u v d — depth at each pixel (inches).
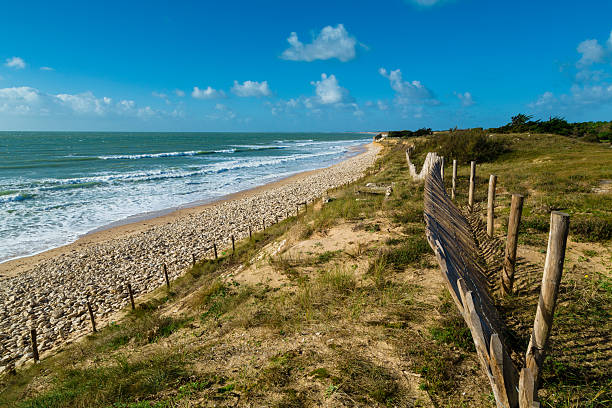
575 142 968.3
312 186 1103.6
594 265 206.8
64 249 569.0
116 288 420.8
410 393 120.0
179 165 1780.3
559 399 107.0
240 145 3912.4
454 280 119.9
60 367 221.9
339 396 123.4
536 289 181.3
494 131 1466.5
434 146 1021.2
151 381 153.3
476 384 119.5
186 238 605.9
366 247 299.3
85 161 1910.7
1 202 902.4
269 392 132.0
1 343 317.1
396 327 163.8
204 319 237.1
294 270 282.7
